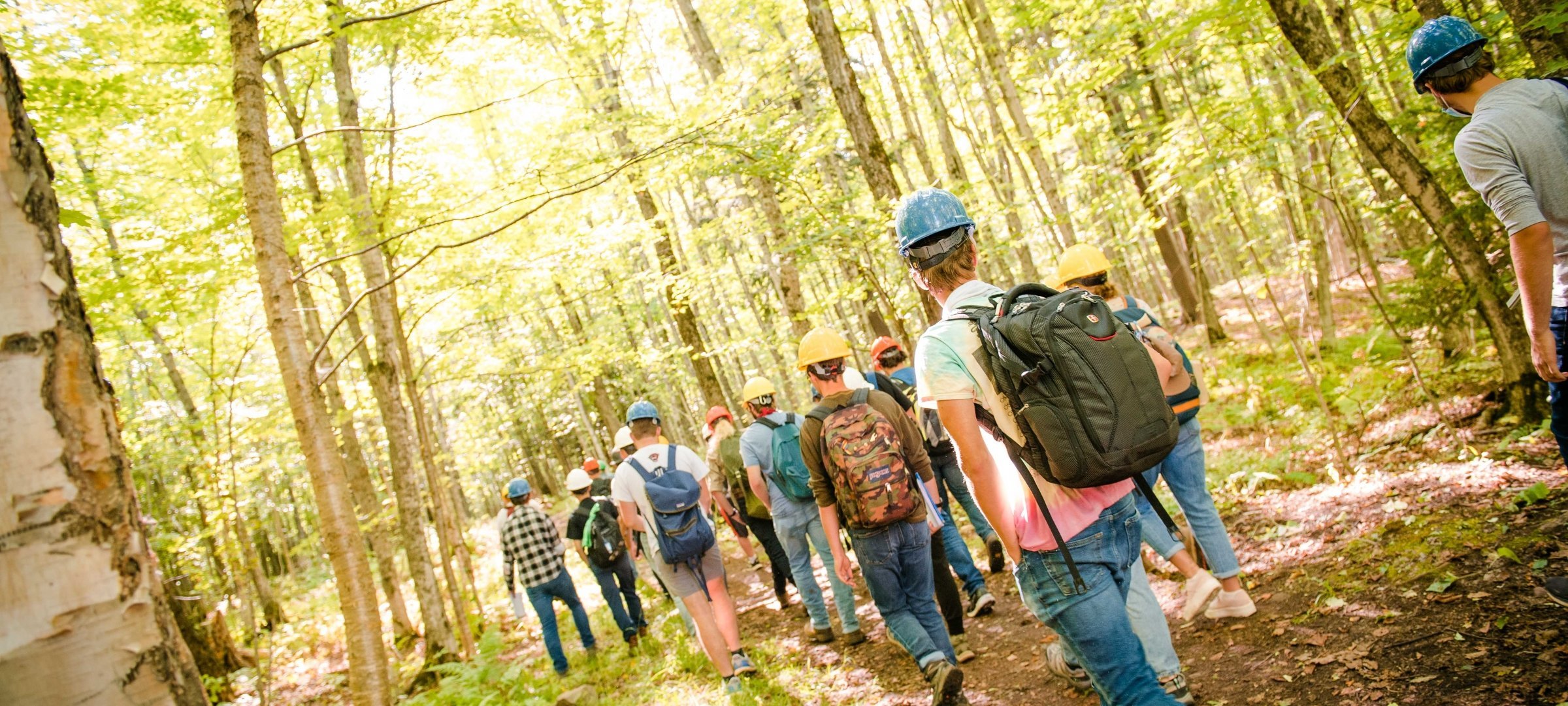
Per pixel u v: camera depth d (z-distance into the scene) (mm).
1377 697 2736
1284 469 5707
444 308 11406
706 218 17234
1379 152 4723
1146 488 2119
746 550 8680
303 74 8797
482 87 12586
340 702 7785
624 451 7238
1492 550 3348
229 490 7254
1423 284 5266
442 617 8102
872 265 8219
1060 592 1969
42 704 1229
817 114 9758
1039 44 12477
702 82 13477
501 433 22469
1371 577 3582
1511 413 4773
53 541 1265
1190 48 6105
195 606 9289
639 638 6793
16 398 1274
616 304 16172
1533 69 5004
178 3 6461
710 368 14086
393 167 8273
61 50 6109
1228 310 16297
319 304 12141
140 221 6941
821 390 3988
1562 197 2381
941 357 1973
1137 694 1906
